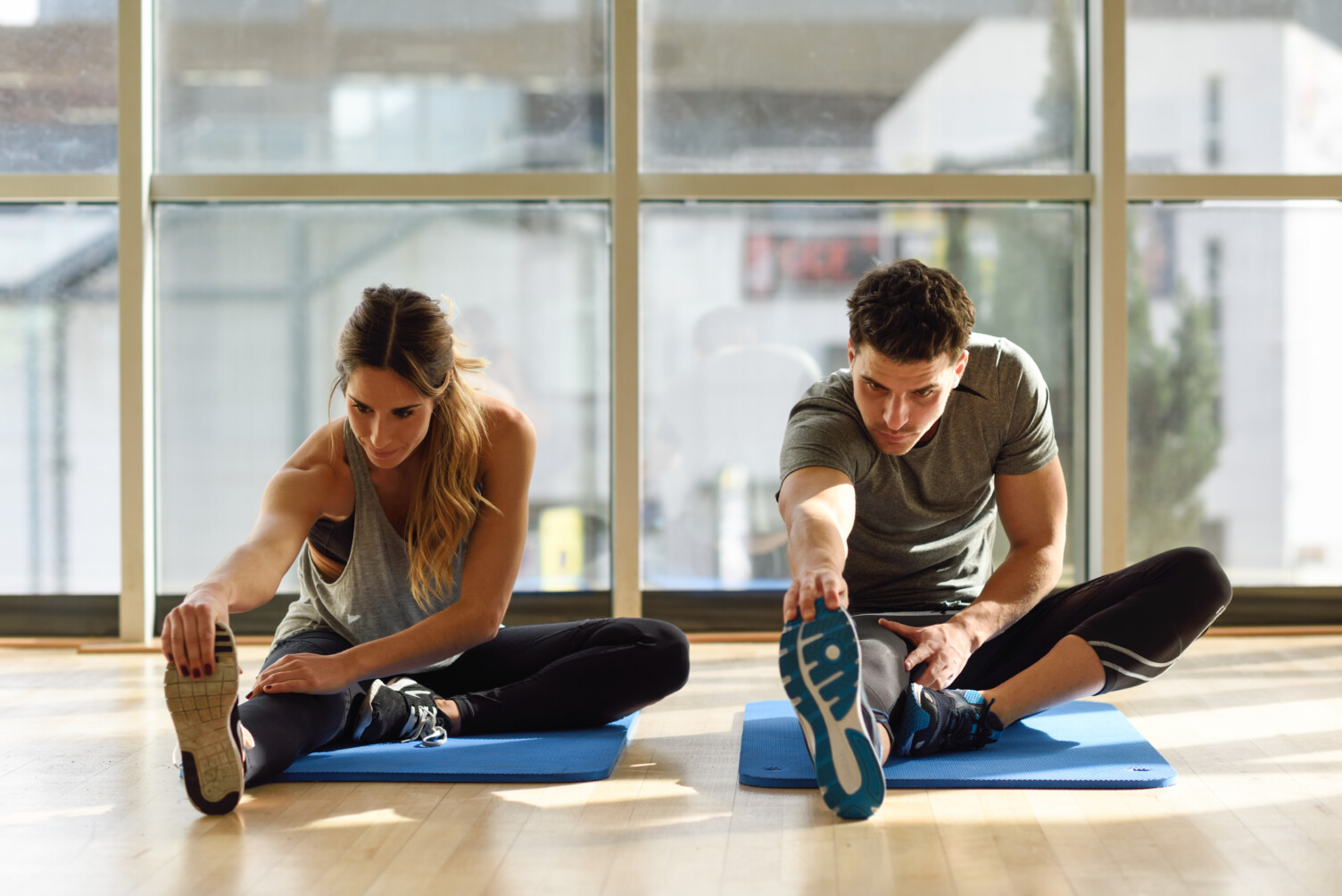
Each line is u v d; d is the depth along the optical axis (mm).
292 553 1826
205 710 1607
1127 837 1530
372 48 3582
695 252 3609
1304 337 3611
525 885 1372
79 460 3604
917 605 2102
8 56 3574
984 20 3600
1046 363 3611
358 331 1748
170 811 1682
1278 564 3625
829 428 1957
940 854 1470
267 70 3580
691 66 3596
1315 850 1482
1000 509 2123
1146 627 1920
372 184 3537
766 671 2914
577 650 2143
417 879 1396
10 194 3523
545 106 3592
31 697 2625
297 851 1497
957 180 3547
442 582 2004
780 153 3605
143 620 3477
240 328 3607
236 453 3613
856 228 3609
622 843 1521
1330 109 3592
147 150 3502
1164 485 3619
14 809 1702
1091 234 3555
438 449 1928
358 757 1903
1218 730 2162
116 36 3568
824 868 1422
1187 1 3574
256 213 3594
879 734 1650
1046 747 1943
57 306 3594
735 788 1782
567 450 3621
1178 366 3611
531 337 3617
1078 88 3588
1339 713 2312
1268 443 3615
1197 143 3586
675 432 3623
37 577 3600
